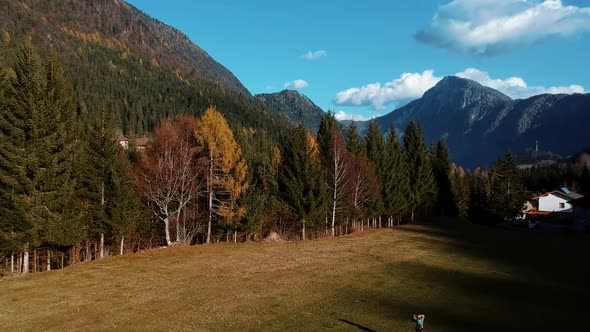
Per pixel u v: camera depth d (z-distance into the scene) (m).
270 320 15.77
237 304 17.86
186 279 22.44
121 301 18.23
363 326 15.19
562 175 133.75
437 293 20.02
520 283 22.25
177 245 33.41
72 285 21.05
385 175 57.62
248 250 32.03
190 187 39.66
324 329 14.81
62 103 33.56
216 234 44.25
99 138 33.66
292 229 50.03
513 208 64.56
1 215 25.78
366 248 33.50
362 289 20.52
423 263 27.28
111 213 33.25
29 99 27.12
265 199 49.66
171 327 14.97
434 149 74.81
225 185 38.59
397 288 20.83
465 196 95.81
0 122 26.33
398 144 65.25
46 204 27.22
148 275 23.34
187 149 37.59
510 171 65.31
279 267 25.62
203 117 38.81
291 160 44.19
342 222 50.25
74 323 15.41
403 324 15.47
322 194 43.12
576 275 24.33
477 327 15.27
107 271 24.33
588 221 61.69
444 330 14.94
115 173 33.31
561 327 15.32
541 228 58.62
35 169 26.66
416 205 63.53
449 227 51.12
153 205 41.16
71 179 31.78
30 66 28.48
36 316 16.19
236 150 39.66
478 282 22.34
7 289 20.23
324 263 26.97
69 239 28.73
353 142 56.78
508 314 16.84
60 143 28.81
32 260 33.25
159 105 168.38
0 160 25.88
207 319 15.85
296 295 19.34
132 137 87.81
